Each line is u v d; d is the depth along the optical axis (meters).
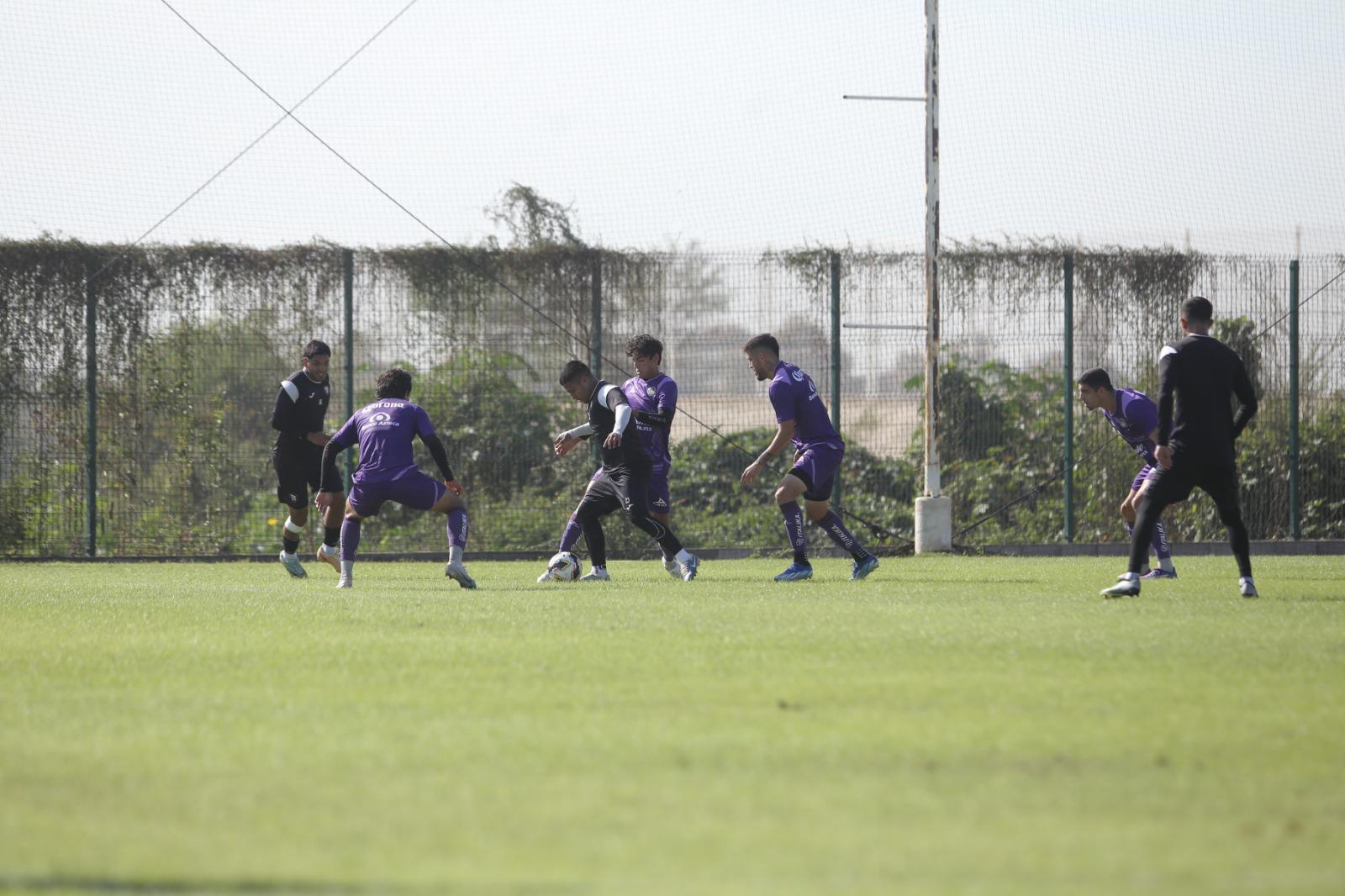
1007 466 59.41
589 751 15.83
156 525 57.44
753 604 32.72
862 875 11.24
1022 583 39.75
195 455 57.53
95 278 57.22
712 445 58.75
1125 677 21.06
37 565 54.84
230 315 57.50
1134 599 33.69
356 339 57.75
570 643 25.20
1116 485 59.62
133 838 12.41
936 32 57.44
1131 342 59.62
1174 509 61.44
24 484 57.06
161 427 57.47
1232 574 44.19
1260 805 13.44
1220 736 16.58
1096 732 16.83
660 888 10.91
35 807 13.49
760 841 12.23
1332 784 14.25
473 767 15.11
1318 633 26.27
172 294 57.44
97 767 15.16
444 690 20.02
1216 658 22.98
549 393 58.34
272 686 20.47
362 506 39.91
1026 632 26.48
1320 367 61.03
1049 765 15.10
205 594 37.50
